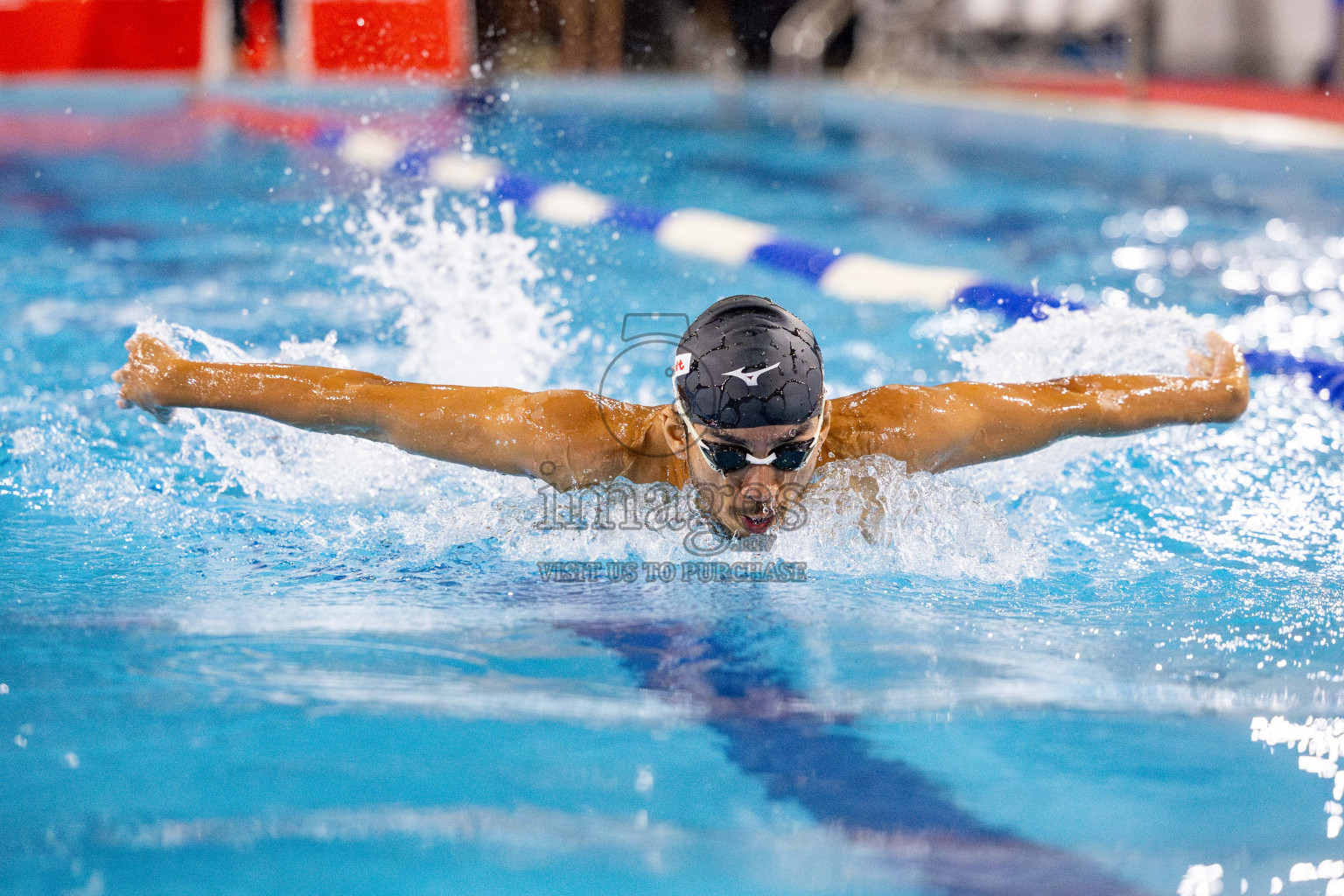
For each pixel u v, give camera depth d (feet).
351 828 14.89
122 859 14.16
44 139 90.84
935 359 43.88
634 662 19.98
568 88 112.16
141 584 23.12
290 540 25.90
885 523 25.18
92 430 32.65
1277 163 77.46
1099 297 51.98
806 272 57.31
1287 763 16.94
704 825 15.14
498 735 17.35
